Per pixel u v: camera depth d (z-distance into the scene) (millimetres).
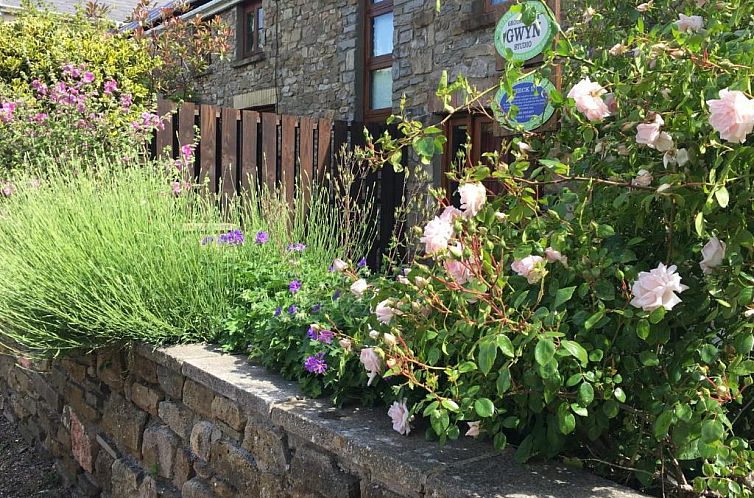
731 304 1517
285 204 4465
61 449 4133
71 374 3969
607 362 1718
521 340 1621
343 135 6875
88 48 7137
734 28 2020
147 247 3361
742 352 1500
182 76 10320
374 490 1934
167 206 3693
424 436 2039
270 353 2723
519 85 2781
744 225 1520
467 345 1848
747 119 1386
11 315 3320
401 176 6879
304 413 2248
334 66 8414
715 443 1460
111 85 5922
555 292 1708
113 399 3510
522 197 1773
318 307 2725
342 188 6715
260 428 2420
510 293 1828
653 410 1597
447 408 1715
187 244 3461
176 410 2975
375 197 6898
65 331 3281
